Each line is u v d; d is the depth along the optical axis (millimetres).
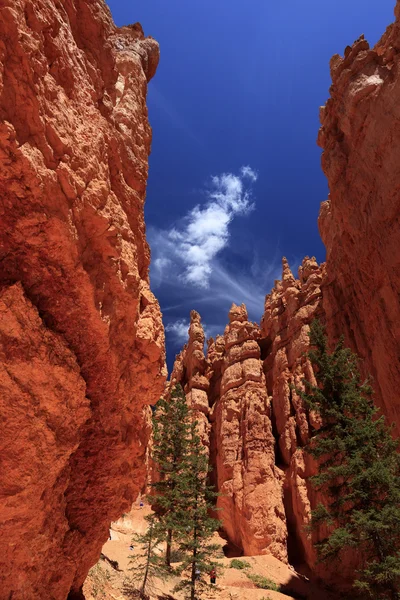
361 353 29516
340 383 19391
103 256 7086
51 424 6086
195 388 50094
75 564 7848
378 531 15000
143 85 12086
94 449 8117
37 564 6305
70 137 6371
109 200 7562
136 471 9680
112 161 8500
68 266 6137
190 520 22250
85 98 7496
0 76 4863
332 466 18219
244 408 40375
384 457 17391
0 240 5520
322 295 39625
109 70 9375
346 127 31906
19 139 5242
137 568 18703
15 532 5676
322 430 18938
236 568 27719
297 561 30562
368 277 29359
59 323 6445
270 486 33812
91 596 10953
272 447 36781
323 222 41125
